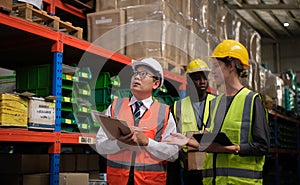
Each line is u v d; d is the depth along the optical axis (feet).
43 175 9.63
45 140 9.40
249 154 7.84
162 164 7.75
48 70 10.48
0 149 13.80
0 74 11.87
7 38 10.21
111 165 7.75
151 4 13.06
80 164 11.43
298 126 31.45
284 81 29.78
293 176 30.73
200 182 10.46
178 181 11.32
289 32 36.42
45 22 10.18
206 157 8.76
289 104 28.86
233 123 8.14
